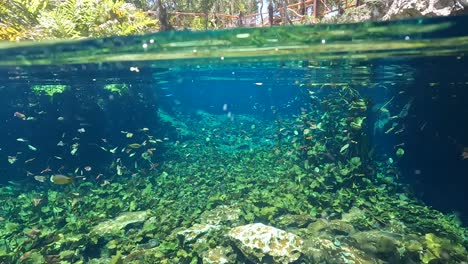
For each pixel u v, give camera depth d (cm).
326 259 670
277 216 882
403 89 1588
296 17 2333
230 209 912
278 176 1137
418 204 1058
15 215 972
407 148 1325
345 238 751
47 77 1388
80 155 1439
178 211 927
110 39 857
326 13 1800
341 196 953
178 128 2047
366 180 1045
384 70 1358
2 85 1457
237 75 1870
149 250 730
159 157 1552
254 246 677
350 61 1177
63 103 1445
